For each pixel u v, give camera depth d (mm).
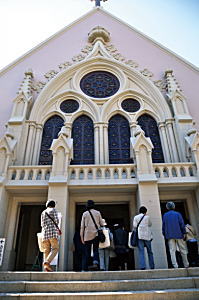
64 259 8398
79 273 5527
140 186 9711
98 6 19047
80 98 14266
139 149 10617
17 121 12320
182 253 6805
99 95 14641
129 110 14125
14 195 10664
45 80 15086
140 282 5047
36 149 12492
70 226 10102
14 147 11109
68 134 12492
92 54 15859
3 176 9977
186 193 10930
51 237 6340
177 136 12500
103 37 16719
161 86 14727
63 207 9172
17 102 13328
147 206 9289
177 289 4910
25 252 13039
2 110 13711
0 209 9430
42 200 10742
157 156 12688
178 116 12734
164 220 7090
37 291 4926
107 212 13531
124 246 7918
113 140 13148
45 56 16156
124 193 10742
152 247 8594
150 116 13977
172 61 15945
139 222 7078
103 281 5090
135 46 16734
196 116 13523
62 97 14344
